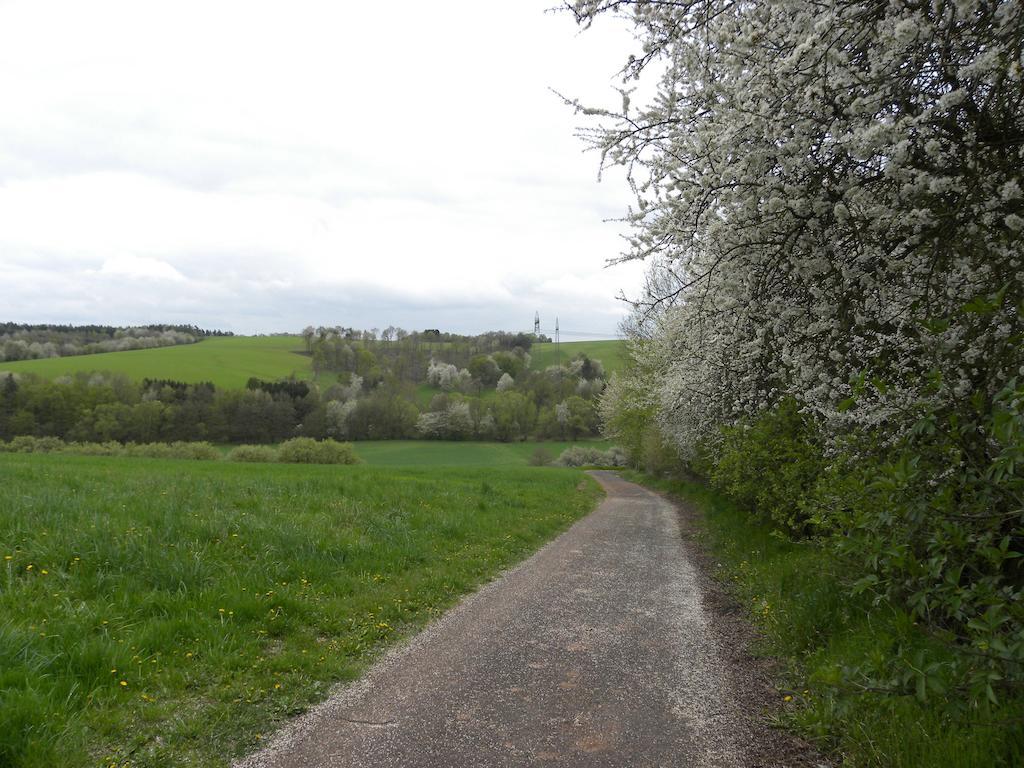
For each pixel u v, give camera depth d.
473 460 63.03
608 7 4.72
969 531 3.21
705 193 5.44
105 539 6.71
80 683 4.22
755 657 5.43
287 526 8.66
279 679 4.70
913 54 3.89
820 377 6.26
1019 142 3.98
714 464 15.96
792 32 4.45
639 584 8.27
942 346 3.84
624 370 33.91
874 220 4.51
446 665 5.14
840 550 4.33
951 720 3.40
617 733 3.94
